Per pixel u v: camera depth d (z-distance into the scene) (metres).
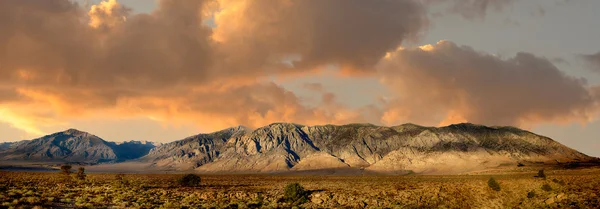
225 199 64.38
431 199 65.56
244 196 69.88
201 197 67.81
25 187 66.75
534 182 83.88
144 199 57.03
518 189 74.69
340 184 114.56
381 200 64.88
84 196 56.91
